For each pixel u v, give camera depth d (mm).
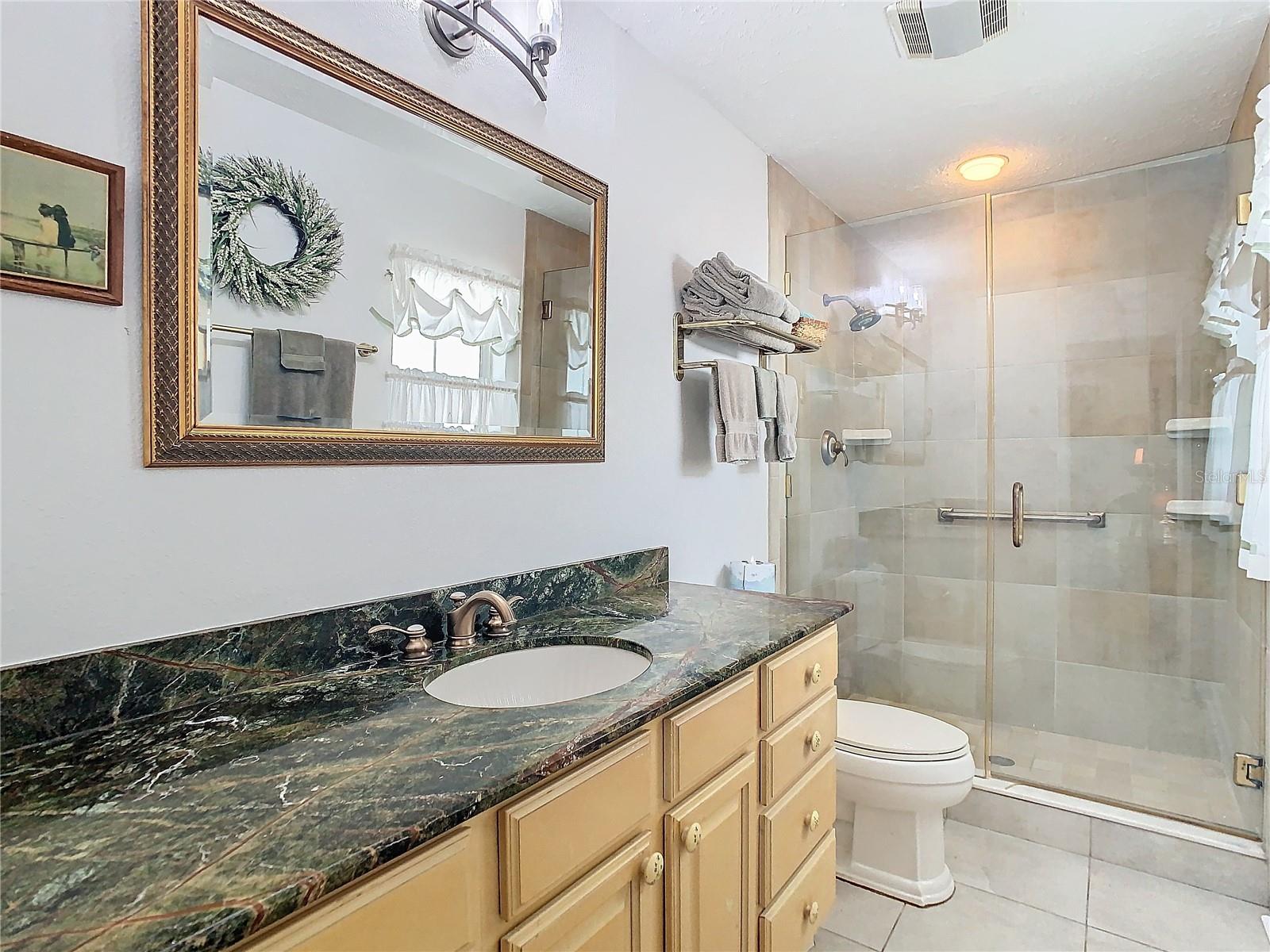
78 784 691
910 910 1782
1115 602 2402
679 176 1970
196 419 919
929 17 1592
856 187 2738
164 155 889
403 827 604
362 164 1136
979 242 2568
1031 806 2123
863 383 2756
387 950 613
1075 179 2426
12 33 771
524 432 1440
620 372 1740
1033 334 2508
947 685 2652
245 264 981
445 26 1269
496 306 1379
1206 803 2045
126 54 863
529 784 727
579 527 1605
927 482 2689
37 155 785
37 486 792
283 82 1025
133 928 467
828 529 2744
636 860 935
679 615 1465
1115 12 1666
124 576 864
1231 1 1619
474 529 1341
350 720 871
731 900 1167
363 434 1125
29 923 471
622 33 1747
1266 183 1573
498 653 1216
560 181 1527
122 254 858
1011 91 2027
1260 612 1881
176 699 904
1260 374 1725
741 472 2275
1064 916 1752
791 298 2588
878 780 1812
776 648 1253
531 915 778
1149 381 2340
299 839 584
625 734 872
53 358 804
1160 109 2129
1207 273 2230
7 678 760
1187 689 2275
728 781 1149
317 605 1074
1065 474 2480
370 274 1149
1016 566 2553
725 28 1736
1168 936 1668
